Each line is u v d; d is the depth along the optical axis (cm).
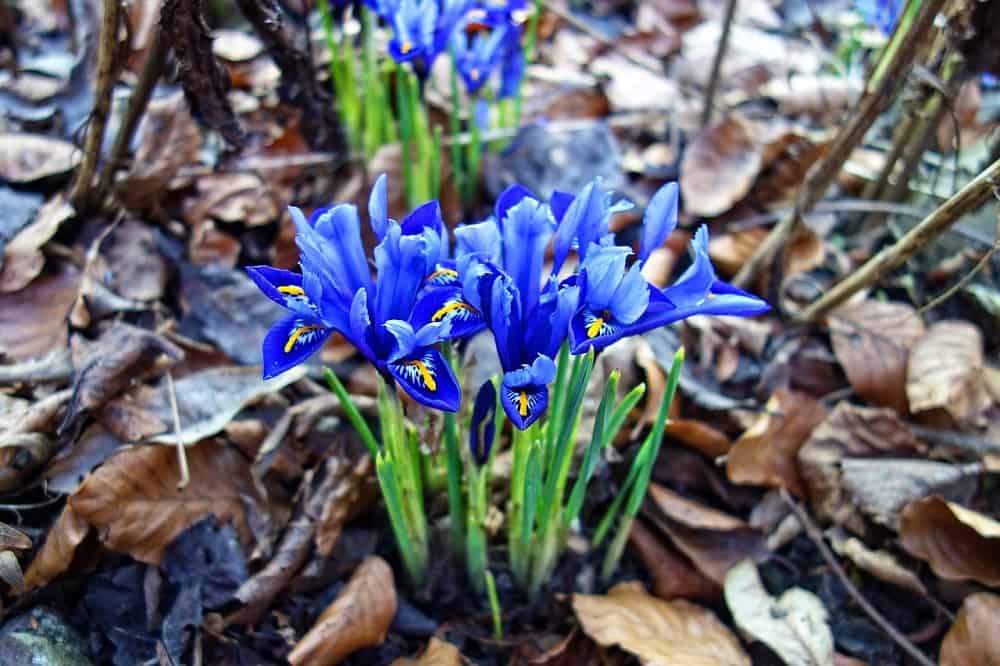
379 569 37
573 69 62
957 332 44
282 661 36
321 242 28
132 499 36
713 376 45
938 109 45
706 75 62
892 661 37
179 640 35
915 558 39
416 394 28
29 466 36
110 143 48
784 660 36
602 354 43
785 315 47
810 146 52
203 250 45
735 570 38
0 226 43
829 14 69
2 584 34
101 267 43
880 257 41
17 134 46
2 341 40
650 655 35
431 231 28
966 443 41
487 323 29
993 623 36
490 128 55
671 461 42
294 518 38
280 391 41
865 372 44
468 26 46
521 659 37
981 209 49
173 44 39
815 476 41
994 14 38
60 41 56
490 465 36
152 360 39
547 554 36
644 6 68
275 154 50
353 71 50
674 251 50
